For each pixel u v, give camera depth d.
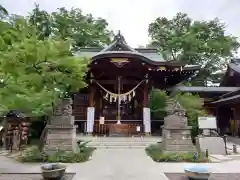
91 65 19.42
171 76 21.80
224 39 32.25
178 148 10.98
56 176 6.45
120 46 21.08
